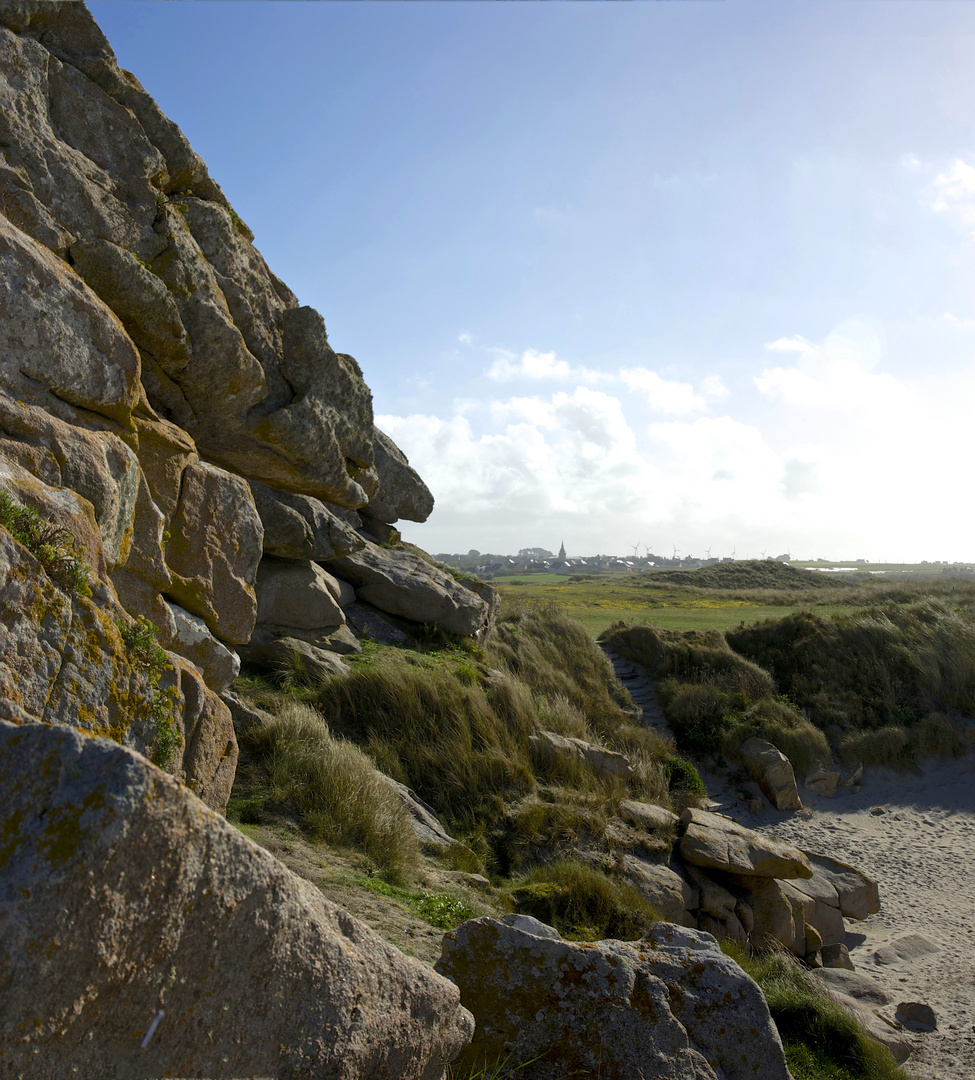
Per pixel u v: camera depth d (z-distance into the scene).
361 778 7.92
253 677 10.17
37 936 1.70
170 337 7.66
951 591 27.09
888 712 17.80
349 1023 2.41
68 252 6.63
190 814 1.97
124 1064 1.89
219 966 2.07
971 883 12.57
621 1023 3.43
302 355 10.04
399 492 16.42
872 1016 7.37
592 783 11.17
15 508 3.68
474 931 3.72
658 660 19.77
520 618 19.08
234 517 7.17
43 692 3.40
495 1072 3.30
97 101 7.21
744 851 10.27
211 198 8.98
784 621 20.56
